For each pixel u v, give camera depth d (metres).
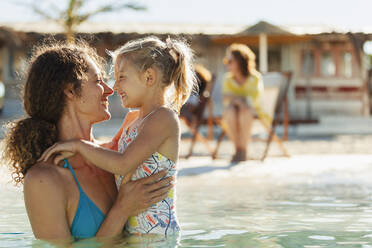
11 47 19.95
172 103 2.59
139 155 2.32
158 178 2.37
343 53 21.53
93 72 2.38
